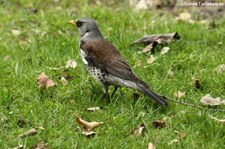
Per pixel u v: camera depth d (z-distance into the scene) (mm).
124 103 11914
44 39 15547
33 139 10539
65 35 15969
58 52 14695
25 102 12062
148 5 19000
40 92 12477
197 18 18047
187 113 11469
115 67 11664
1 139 10641
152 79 13172
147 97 12055
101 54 11891
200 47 15156
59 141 10453
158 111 11617
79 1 19344
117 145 10344
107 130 10953
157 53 14766
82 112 11625
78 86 12719
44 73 13133
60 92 12547
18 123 11258
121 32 16062
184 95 12352
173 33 15398
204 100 11977
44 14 17719
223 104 11898
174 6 18984
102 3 19531
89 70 12141
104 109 11836
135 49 15117
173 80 13102
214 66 13867
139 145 10352
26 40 15742
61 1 19297
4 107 11844
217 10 18609
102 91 12602
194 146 10266
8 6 18812
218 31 15945
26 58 14328
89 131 10859
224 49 14977
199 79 13102
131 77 11422
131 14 17641
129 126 11133
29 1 19156
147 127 10992
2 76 13281
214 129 10711
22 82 12867
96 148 10219
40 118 11406
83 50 12195
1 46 15070
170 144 10320
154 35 15445
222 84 12938
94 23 12609
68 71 13586
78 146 10281
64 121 11250
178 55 14367
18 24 17219
